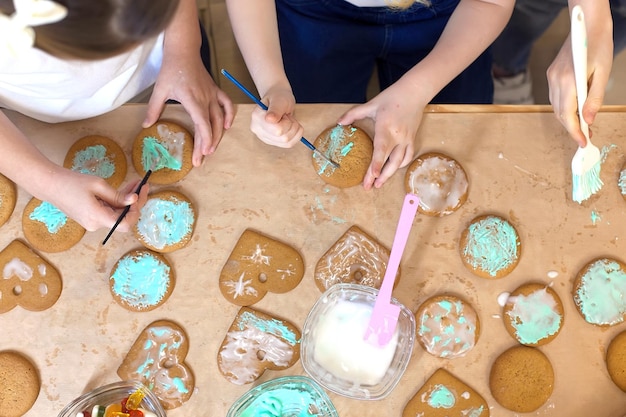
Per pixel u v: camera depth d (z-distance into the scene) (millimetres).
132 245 921
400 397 885
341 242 924
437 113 971
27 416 864
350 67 1286
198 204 935
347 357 900
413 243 928
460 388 883
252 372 890
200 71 1011
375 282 919
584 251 923
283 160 947
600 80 890
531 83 1558
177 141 946
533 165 946
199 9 1500
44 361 878
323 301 903
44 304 892
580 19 712
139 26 604
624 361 877
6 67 793
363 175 942
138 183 921
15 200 924
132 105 968
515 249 916
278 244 921
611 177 941
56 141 947
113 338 890
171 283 907
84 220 864
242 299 907
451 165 940
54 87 872
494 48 1476
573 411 876
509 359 883
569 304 909
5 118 890
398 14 1199
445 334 896
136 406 848
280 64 1033
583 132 849
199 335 897
